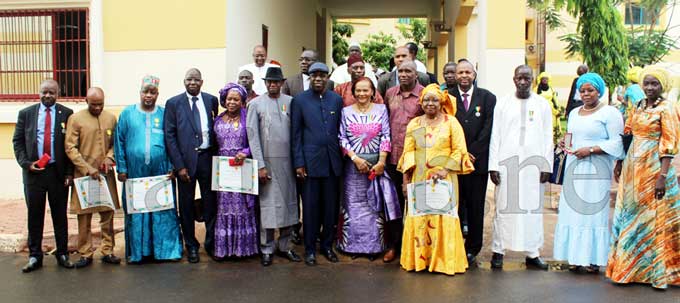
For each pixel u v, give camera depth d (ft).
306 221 19.31
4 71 28.48
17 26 28.27
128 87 27.40
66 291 16.62
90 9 27.32
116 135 19.15
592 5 45.68
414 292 16.38
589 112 18.16
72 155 18.47
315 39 51.70
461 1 34.04
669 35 53.93
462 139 18.04
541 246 19.13
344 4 56.34
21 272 18.52
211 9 26.48
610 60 45.93
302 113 19.19
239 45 28.32
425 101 18.01
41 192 18.66
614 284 17.24
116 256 20.34
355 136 19.20
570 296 16.07
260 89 24.86
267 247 19.26
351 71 20.01
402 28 85.71
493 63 27.02
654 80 16.70
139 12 27.12
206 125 19.61
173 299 15.90
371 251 19.67
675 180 16.83
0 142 28.71
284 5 38.01
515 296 16.03
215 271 18.57
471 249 19.33
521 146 18.57
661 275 16.62
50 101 18.53
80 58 27.94
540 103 18.74
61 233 19.16
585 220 17.97
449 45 43.96
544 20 55.67
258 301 15.71
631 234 17.02
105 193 18.80
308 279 17.66
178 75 26.91
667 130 16.48
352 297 15.98
